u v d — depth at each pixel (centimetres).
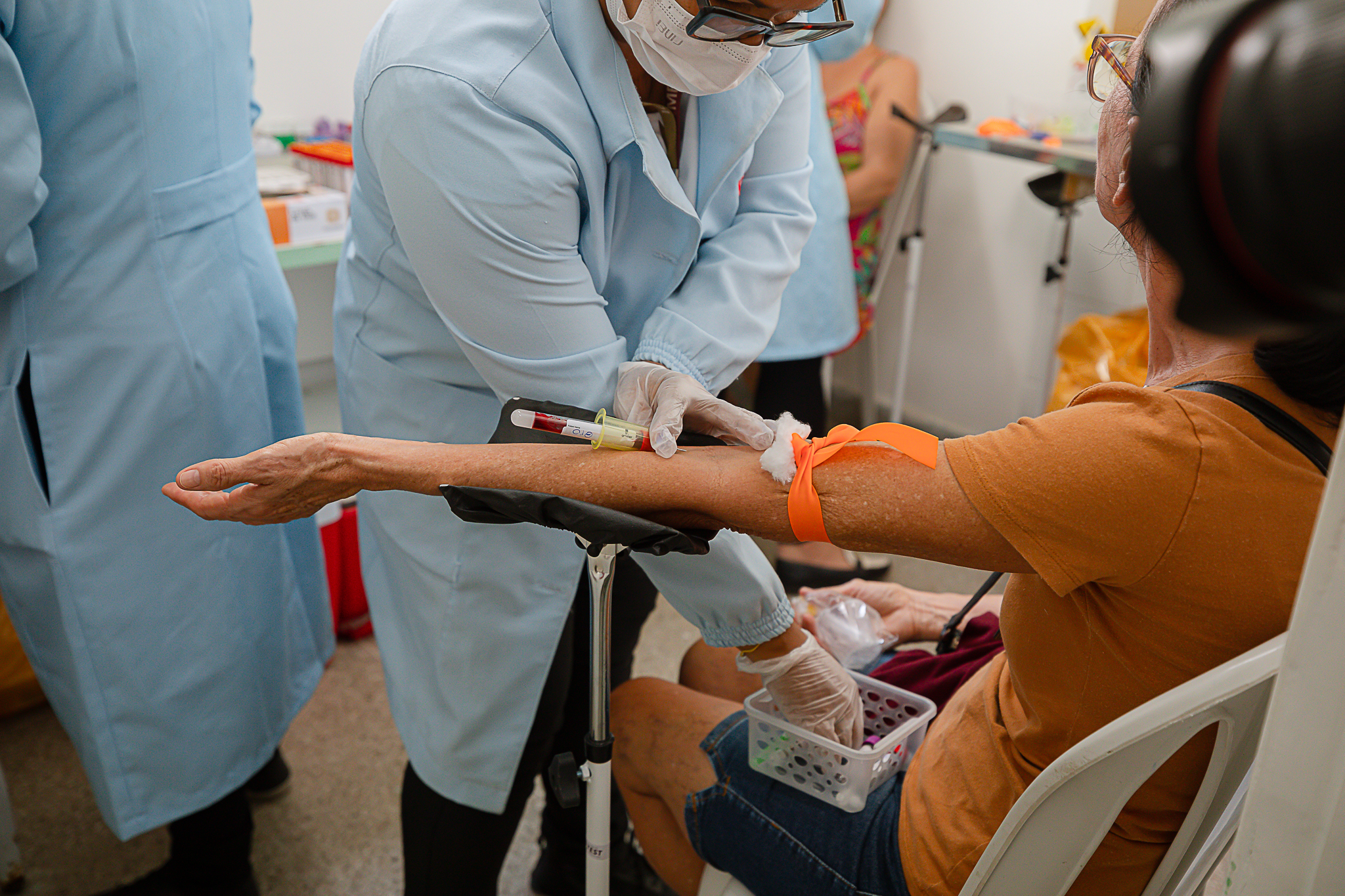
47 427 123
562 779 99
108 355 124
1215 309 36
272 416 158
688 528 89
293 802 186
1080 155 230
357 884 169
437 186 97
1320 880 51
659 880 161
